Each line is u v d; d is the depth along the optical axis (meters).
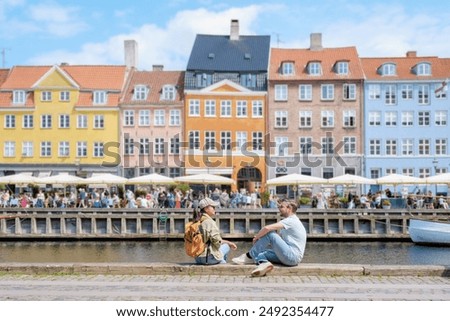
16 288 11.44
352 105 64.00
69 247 37.00
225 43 66.88
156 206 43.88
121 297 10.56
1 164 63.91
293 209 13.28
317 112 64.00
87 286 11.63
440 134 64.00
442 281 12.16
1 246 37.72
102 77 65.88
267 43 66.88
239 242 38.91
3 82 67.50
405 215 39.53
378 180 43.34
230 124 63.81
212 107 63.91
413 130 64.06
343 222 39.81
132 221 40.34
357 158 63.50
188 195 45.03
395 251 34.31
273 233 13.05
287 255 12.87
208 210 13.63
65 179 44.12
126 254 33.41
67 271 13.21
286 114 64.06
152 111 64.00
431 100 64.25
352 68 64.69
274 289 11.26
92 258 31.75
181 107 63.72
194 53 65.56
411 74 64.81
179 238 40.03
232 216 39.59
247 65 64.69
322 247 36.62
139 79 66.44
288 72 64.62
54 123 64.12
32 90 64.69
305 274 12.84
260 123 63.94
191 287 11.48
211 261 13.26
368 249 35.47
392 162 63.78
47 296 10.68
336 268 12.85
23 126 64.25
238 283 11.89
